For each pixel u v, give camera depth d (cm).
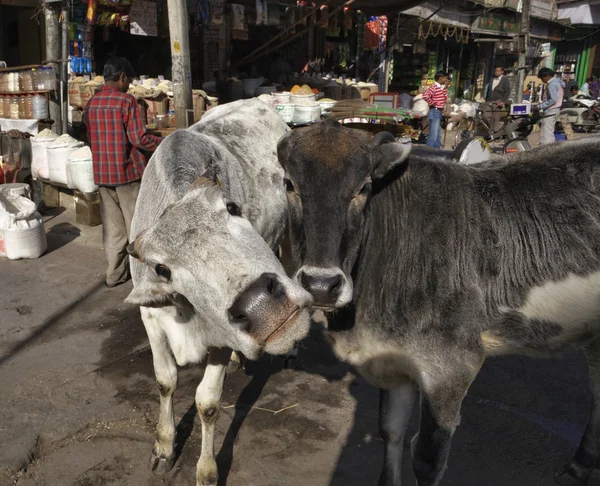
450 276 249
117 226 500
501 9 1895
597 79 2331
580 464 301
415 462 256
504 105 1273
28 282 516
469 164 286
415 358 254
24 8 1042
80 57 879
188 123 613
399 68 1870
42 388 362
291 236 251
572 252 249
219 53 1041
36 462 305
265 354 421
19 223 557
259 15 1028
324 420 346
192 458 312
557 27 2425
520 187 262
